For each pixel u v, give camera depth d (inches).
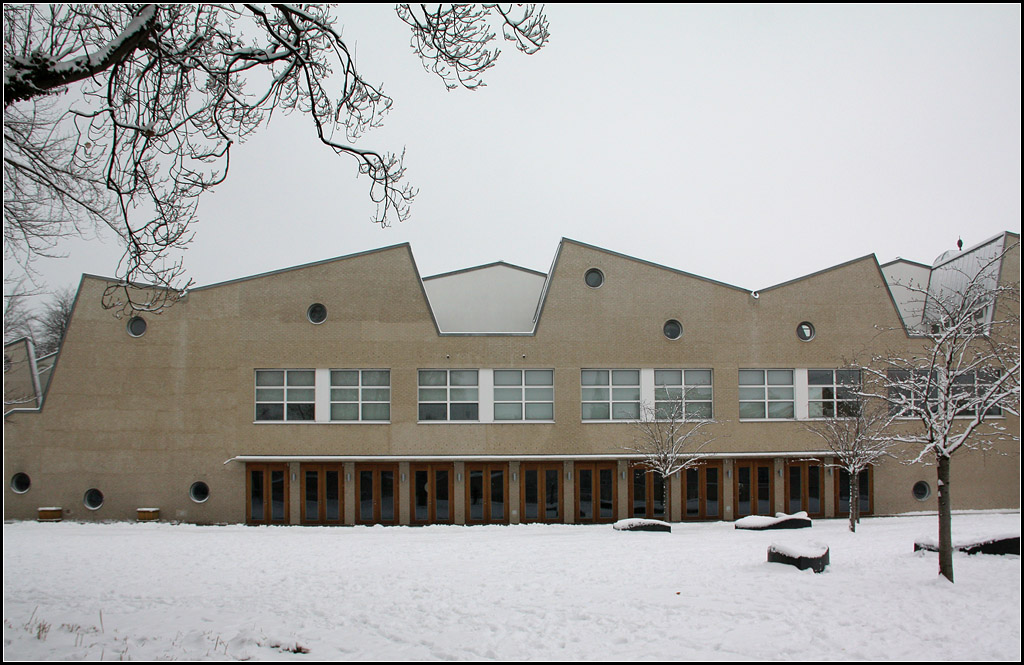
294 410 1086.4
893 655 348.5
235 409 1079.0
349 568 660.7
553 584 537.6
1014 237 1111.6
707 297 1128.2
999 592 474.9
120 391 1082.7
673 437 1063.0
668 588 503.2
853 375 1087.6
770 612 425.7
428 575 599.8
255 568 671.1
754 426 1112.2
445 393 1101.1
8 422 1079.6
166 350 1086.4
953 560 601.9
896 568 580.1
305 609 458.0
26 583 576.4
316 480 1083.9
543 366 1107.3
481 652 360.8
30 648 354.6
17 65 422.3
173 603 481.4
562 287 1117.7
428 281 1273.4
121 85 544.1
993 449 1139.3
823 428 1083.3
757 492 1116.5
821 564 565.3
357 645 374.0
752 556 687.7
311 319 1096.2
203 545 858.1
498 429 1092.5
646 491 1107.3
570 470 1093.1
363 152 600.4
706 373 1126.4
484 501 1090.7
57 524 1047.6
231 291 1093.8
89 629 398.0
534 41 525.0
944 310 599.2
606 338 1114.1
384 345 1095.6
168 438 1077.8
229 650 361.4
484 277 1280.8
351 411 1091.3
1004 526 973.2
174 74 544.4
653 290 1124.5
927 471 1132.5
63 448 1078.4
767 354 1127.6
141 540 904.3
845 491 1124.5
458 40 542.3
